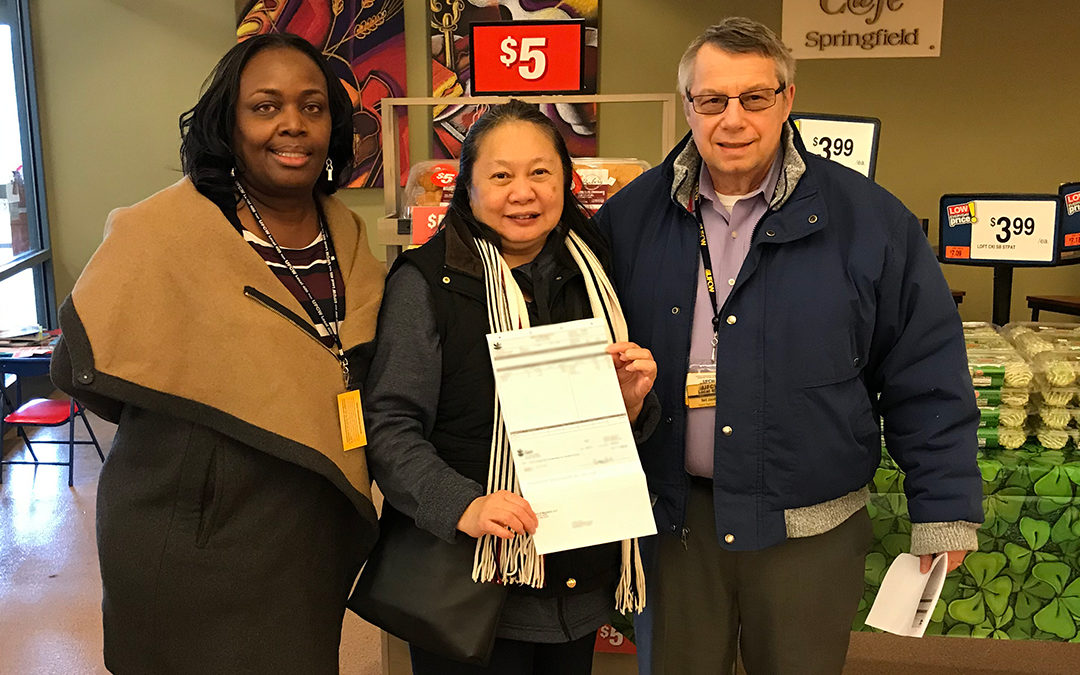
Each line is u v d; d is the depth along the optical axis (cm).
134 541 158
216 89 159
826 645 188
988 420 257
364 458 170
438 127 639
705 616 195
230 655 161
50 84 638
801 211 177
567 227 182
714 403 183
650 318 189
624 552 176
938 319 182
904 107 624
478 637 165
